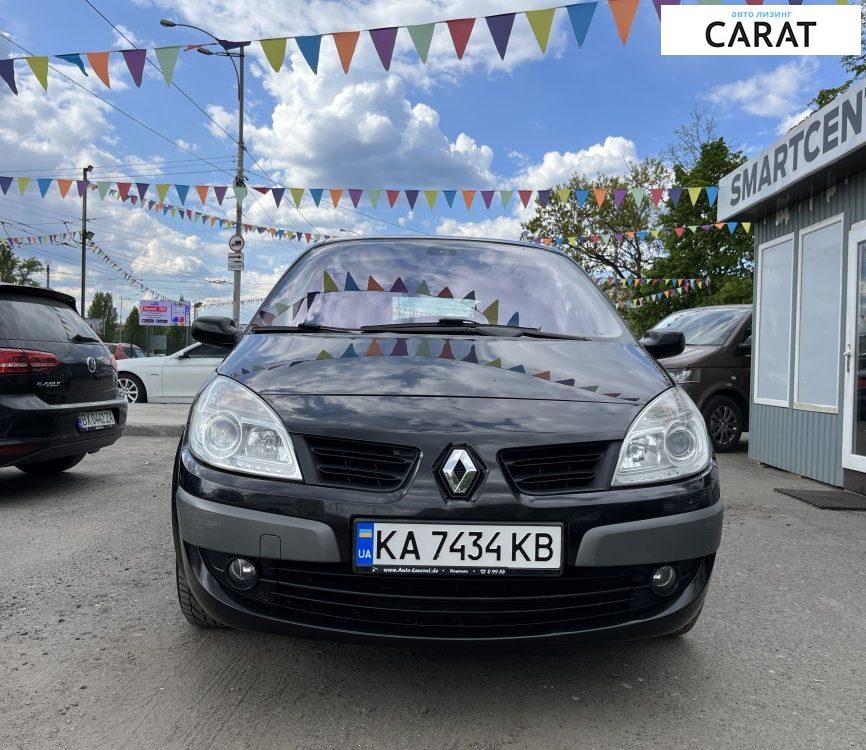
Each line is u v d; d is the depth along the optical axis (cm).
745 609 303
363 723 202
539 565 196
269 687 222
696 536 207
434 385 229
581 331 296
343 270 328
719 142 2750
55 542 382
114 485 543
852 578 346
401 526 196
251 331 292
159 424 858
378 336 277
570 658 249
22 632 263
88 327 533
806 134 574
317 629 197
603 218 3291
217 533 204
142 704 210
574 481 204
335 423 208
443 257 341
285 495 200
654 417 222
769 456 698
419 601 198
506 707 213
